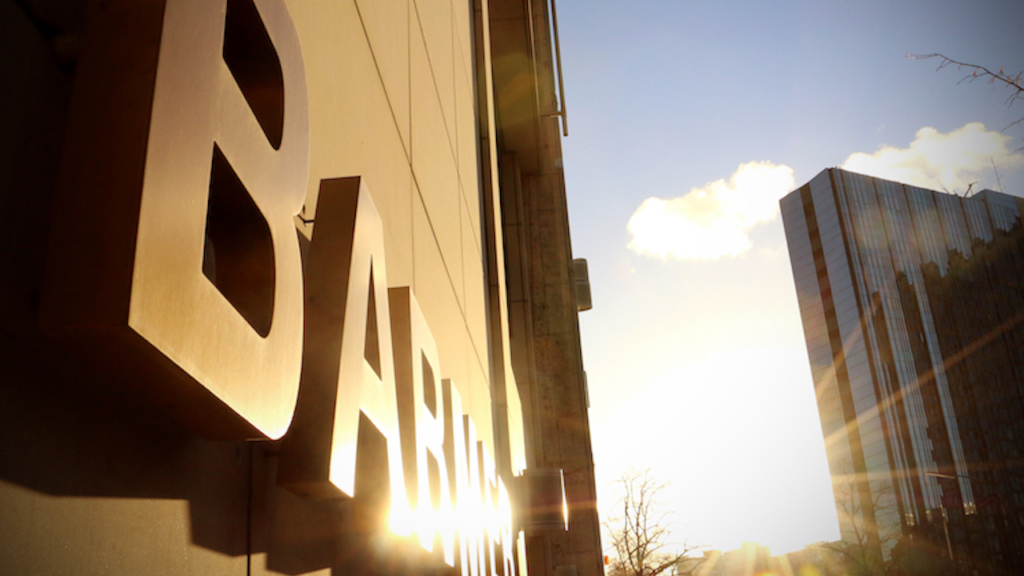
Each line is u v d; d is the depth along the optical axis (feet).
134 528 5.65
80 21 5.69
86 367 5.02
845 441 553.64
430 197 20.68
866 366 548.72
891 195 592.60
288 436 7.80
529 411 59.77
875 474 514.27
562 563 73.20
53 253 4.45
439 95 24.81
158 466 6.07
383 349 10.39
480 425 29.45
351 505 10.94
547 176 80.89
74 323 4.33
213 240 6.77
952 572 273.54
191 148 5.21
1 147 4.77
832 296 595.06
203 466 6.81
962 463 452.35
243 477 7.67
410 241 16.98
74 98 4.72
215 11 5.74
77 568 5.00
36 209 5.04
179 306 4.97
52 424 4.92
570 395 77.46
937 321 496.23
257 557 7.79
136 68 4.78
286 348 6.90
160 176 4.76
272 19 7.10
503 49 63.57
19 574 4.51
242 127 6.19
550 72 81.20
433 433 13.62
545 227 80.69
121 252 4.44
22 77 5.03
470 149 34.32
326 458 7.73
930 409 502.38
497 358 37.65
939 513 345.51
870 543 235.61
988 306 436.35
